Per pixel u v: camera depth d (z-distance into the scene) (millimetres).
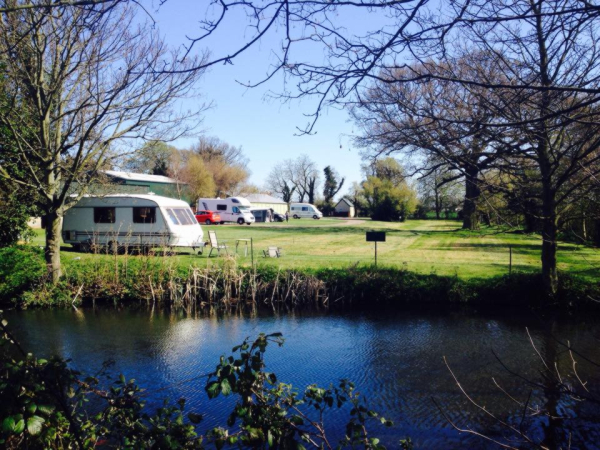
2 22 10953
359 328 13070
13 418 2916
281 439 3352
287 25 2293
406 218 61094
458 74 5578
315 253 24750
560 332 12383
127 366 9945
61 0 2309
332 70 2512
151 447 3439
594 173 3566
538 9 2738
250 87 2562
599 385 8812
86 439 3797
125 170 16922
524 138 4719
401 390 8695
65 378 3365
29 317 14461
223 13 2211
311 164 95188
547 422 7449
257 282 16562
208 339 12047
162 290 16422
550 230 9859
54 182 15969
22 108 14430
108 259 18234
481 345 11461
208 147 80250
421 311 14828
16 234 19297
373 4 2125
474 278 15953
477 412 7809
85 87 14859
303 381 9125
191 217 23266
